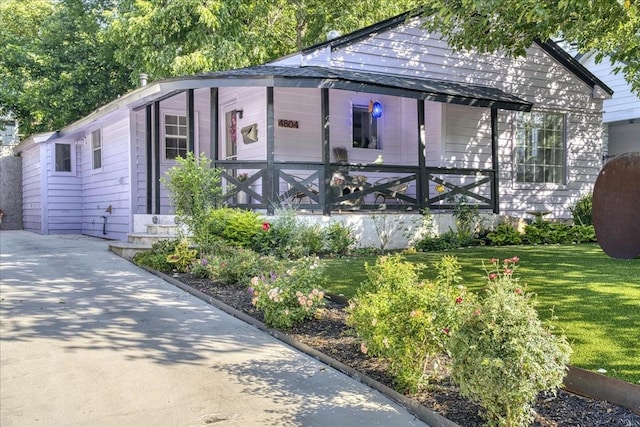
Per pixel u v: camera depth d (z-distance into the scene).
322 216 9.31
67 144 15.39
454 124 11.89
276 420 3.12
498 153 12.41
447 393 3.42
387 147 12.20
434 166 11.71
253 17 17.12
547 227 11.19
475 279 6.47
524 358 2.68
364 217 9.80
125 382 3.68
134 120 11.88
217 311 5.64
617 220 8.00
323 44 10.50
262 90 10.62
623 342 3.95
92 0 20.19
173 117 12.34
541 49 13.21
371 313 3.71
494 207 11.45
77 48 19.53
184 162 7.77
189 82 8.76
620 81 16.70
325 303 5.43
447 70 12.02
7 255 9.35
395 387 3.53
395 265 4.21
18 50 19.30
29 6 22.14
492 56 12.57
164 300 6.06
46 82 19.05
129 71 19.91
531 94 13.11
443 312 3.47
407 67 11.53
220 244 7.67
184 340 4.64
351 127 11.64
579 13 6.63
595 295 5.35
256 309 5.49
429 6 7.83
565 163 13.57
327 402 3.40
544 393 3.25
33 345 4.45
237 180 9.25
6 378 3.74
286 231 8.41
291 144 10.87
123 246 9.22
